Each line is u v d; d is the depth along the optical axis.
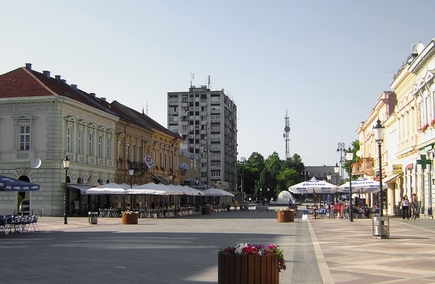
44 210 50.06
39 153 50.53
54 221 42.81
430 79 36.62
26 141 51.19
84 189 50.81
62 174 50.66
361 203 58.44
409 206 40.16
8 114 51.31
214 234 28.80
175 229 33.56
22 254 18.70
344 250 19.17
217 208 76.25
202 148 137.12
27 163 50.56
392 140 55.06
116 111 71.50
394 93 58.34
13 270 14.58
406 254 17.61
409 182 46.22
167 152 87.75
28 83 52.22
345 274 13.52
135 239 25.47
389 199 56.47
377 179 56.41
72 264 15.88
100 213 51.47
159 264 15.92
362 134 82.31
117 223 40.94
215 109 147.25
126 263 16.14
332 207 47.81
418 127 41.69
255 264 10.47
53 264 15.87
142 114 87.69
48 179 50.28
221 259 10.80
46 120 50.66
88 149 57.28
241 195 151.88
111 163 63.47
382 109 61.06
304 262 16.33
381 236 23.89
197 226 37.03
